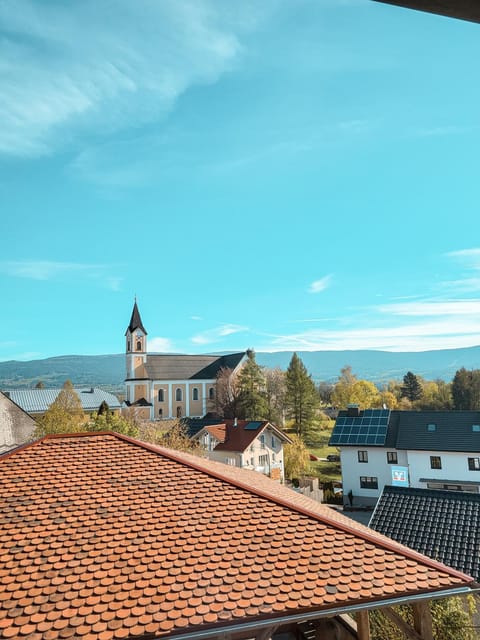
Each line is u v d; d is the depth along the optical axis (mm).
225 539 7305
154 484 8750
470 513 19453
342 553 7160
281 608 6012
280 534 7527
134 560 6711
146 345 87688
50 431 35625
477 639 10914
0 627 5547
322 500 42656
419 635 6754
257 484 12000
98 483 8672
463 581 6812
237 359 89562
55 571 6438
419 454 39969
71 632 5523
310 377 76375
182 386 87938
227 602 6062
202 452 41125
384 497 21797
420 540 18781
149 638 5574
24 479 8672
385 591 6438
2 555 6691
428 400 85312
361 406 84250
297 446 51156
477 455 38312
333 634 9523
